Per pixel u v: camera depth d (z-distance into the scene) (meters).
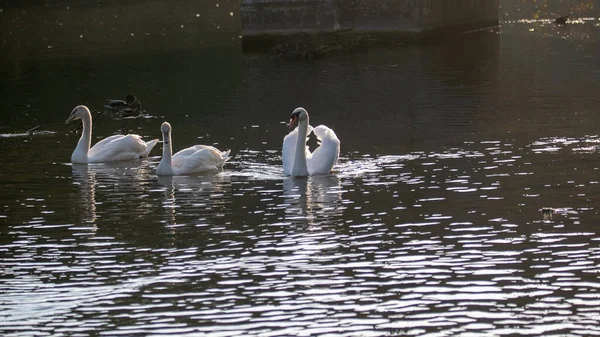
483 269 11.88
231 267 12.32
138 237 13.86
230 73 34.62
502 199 15.27
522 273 11.69
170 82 32.69
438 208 14.85
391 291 11.23
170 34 51.41
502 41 42.22
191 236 13.80
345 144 20.73
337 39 41.25
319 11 44.50
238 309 10.82
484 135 20.95
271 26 45.03
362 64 35.75
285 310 10.74
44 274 12.33
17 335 10.28
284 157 18.08
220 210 15.30
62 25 58.09
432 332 10.01
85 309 11.01
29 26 57.72
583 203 14.80
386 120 23.62
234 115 25.47
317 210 15.03
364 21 44.88
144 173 18.73
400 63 35.59
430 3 44.19
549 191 15.66
